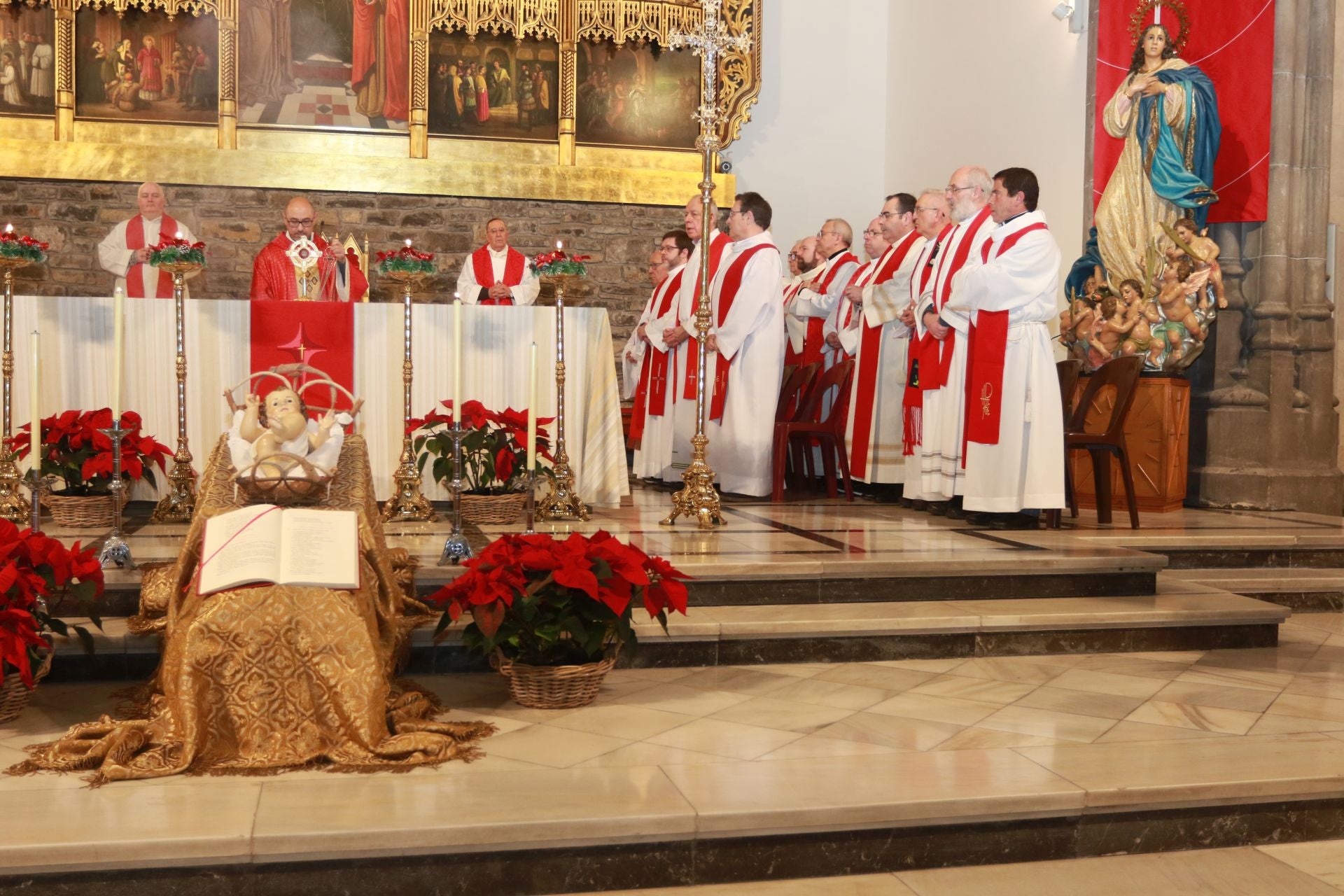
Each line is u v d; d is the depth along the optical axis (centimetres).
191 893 241
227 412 529
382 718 304
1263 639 446
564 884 255
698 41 519
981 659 420
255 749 297
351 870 247
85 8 856
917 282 616
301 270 653
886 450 662
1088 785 282
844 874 268
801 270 814
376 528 364
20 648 311
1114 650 433
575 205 934
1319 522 620
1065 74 793
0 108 852
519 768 291
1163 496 679
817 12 1027
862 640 413
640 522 545
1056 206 802
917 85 990
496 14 908
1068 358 764
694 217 682
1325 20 681
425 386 546
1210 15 705
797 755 305
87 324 519
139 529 482
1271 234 692
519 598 343
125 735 294
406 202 909
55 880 237
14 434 511
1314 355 703
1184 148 695
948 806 271
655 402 736
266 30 882
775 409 676
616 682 382
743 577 433
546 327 556
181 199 873
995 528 553
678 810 260
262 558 315
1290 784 289
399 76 902
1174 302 679
